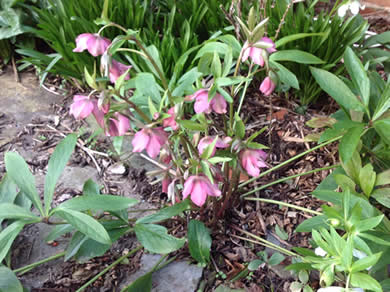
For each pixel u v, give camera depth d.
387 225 0.53
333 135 0.54
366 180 0.56
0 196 0.61
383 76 0.98
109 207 0.48
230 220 0.69
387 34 0.87
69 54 0.91
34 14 1.06
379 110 0.57
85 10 0.93
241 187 0.69
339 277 0.54
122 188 0.75
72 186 0.76
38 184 0.76
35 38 1.13
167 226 0.67
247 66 0.87
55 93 0.99
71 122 0.90
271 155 0.80
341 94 0.59
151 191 0.74
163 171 0.52
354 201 0.52
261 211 0.70
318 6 1.27
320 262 0.43
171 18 0.91
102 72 0.45
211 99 0.45
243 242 0.65
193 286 0.59
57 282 0.60
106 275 0.60
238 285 0.59
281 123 0.87
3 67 1.07
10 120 0.91
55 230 0.55
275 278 0.60
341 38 0.83
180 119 0.47
